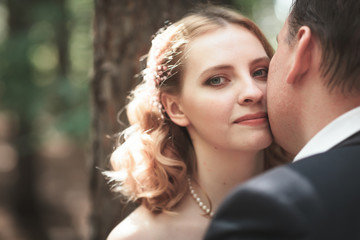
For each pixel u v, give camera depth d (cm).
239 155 129
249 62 121
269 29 585
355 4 92
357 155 83
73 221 801
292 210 72
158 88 135
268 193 74
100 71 198
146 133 145
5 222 792
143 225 136
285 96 106
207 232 81
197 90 123
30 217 817
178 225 134
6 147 1227
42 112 566
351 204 75
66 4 587
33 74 598
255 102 119
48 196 913
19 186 828
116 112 195
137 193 146
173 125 142
